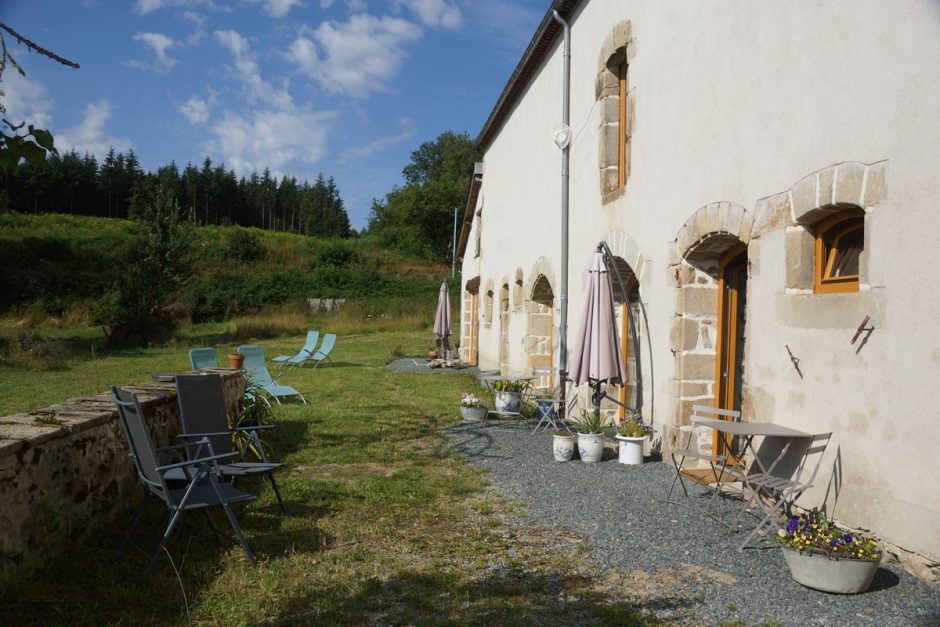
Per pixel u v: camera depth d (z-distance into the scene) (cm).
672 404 680
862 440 420
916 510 381
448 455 737
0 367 1645
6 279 3331
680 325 662
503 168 1528
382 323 3166
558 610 350
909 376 385
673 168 677
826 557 366
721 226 585
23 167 197
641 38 758
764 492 524
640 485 608
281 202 8681
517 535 473
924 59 376
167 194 2519
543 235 1153
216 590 368
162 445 576
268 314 3291
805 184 472
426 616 342
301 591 368
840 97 441
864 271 421
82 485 436
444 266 4844
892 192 397
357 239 6550
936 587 369
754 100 539
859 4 424
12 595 347
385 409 1055
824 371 455
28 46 195
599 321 725
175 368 1727
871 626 330
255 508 525
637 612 346
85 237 4291
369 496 565
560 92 1065
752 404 537
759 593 371
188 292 3344
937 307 367
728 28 578
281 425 895
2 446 350
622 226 809
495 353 1589
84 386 1340
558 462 705
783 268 500
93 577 381
